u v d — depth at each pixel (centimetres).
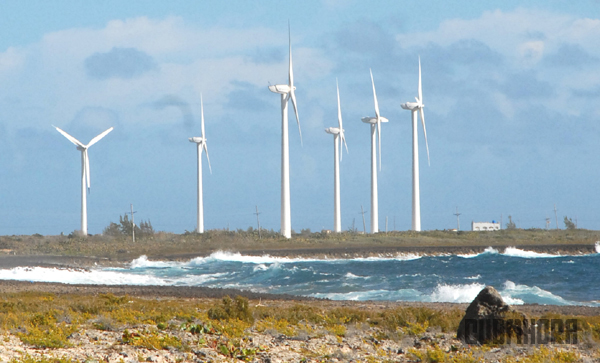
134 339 3503
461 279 11394
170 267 16562
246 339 3847
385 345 3888
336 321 4906
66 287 9188
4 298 6512
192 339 3756
